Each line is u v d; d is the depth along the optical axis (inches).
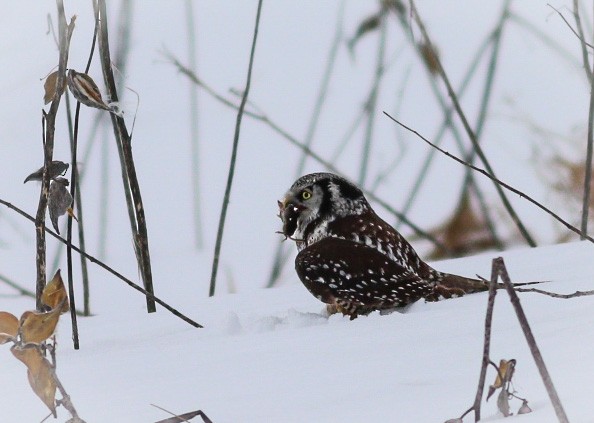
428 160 518.0
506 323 228.7
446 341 219.1
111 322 305.3
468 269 343.6
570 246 357.7
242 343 245.8
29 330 165.9
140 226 320.5
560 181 502.9
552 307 240.2
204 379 212.7
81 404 203.6
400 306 309.6
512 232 498.3
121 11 543.8
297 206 334.3
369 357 214.2
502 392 157.1
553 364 185.3
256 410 184.7
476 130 520.4
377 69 538.9
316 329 252.7
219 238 410.0
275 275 491.2
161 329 286.0
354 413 173.8
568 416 150.2
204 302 336.2
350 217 327.3
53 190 257.6
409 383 189.8
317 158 502.0
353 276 310.7
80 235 400.2
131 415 192.2
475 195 502.3
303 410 180.5
